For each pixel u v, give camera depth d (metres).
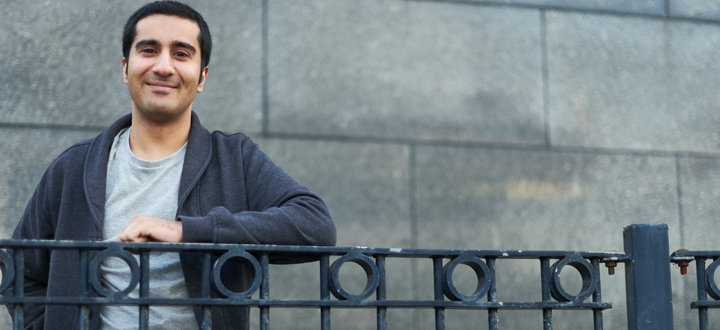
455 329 4.45
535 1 4.90
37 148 4.08
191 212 2.24
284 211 2.10
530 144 4.74
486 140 4.68
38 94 4.14
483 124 4.70
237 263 2.22
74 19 4.26
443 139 4.62
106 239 2.21
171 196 2.26
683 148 4.94
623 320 4.66
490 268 2.12
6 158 4.03
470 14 4.79
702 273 2.29
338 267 2.00
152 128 2.29
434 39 4.72
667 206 4.83
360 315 4.39
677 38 5.07
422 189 4.55
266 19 4.50
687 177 4.91
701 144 4.97
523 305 2.12
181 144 2.35
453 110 4.67
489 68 4.77
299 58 4.51
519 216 4.64
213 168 2.33
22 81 4.12
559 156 4.75
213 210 2.03
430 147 4.60
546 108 4.80
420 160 4.57
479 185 4.62
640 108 4.93
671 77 5.01
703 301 2.26
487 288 2.10
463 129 4.66
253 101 4.40
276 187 2.27
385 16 4.68
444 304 2.06
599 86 4.90
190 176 2.26
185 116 2.33
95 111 4.20
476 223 4.57
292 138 4.41
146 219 1.95
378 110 4.57
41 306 2.34
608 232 4.73
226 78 4.39
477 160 4.64
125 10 4.36
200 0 4.42
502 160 4.68
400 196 4.51
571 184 4.74
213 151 2.38
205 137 2.37
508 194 4.65
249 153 2.38
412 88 4.64
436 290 2.09
